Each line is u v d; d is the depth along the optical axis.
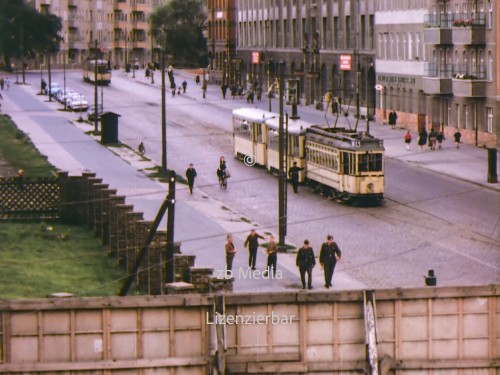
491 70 192.25
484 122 193.75
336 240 124.50
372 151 144.12
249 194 153.75
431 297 72.00
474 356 72.50
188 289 89.00
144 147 195.62
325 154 150.50
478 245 121.25
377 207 143.00
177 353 70.88
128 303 70.31
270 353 71.12
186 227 130.12
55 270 108.00
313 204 145.88
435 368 72.19
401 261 114.31
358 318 71.50
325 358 71.62
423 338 72.12
